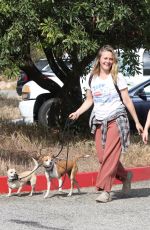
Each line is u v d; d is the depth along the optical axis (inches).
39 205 339.3
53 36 430.9
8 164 411.2
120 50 478.0
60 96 549.6
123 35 474.0
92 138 520.7
